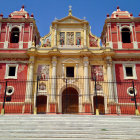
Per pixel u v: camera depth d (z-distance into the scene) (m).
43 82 29.45
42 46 31.67
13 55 30.44
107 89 28.91
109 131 13.30
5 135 12.45
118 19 32.53
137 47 31.11
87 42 31.92
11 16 34.00
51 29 32.69
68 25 32.78
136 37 31.77
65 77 29.81
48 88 29.11
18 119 16.39
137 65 30.03
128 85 28.95
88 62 30.06
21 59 30.55
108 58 29.80
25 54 30.28
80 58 30.73
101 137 12.30
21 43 31.44
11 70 30.53
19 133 12.86
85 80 29.00
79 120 16.11
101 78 29.67
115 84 29.11
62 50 31.14
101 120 16.38
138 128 14.07
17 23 32.66
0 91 28.69
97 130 13.52
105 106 28.17
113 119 16.73
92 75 29.84
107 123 15.41
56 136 12.39
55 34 31.88
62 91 29.34
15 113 27.17
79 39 32.09
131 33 32.06
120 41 31.58
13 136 12.34
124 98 26.34
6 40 31.62
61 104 28.69
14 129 13.69
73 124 14.76
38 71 30.16
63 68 30.25
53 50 30.27
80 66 30.34
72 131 13.16
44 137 12.28
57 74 29.89
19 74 29.70
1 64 30.23
